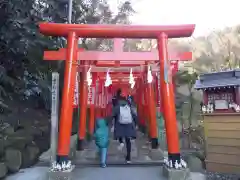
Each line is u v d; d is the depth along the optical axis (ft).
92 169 16.79
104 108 38.04
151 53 17.46
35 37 21.56
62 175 13.51
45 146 21.86
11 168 15.30
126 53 17.42
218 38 37.50
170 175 13.73
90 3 39.42
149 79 18.37
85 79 24.39
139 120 38.73
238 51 34.47
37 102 28.07
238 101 13.56
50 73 28.14
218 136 13.85
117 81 38.52
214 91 14.75
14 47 19.36
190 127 29.12
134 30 15.85
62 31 15.70
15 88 22.25
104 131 17.94
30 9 20.31
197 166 16.40
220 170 13.51
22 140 18.25
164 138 25.90
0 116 19.94
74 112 34.35
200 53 37.86
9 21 18.12
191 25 15.74
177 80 35.37
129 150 18.79
